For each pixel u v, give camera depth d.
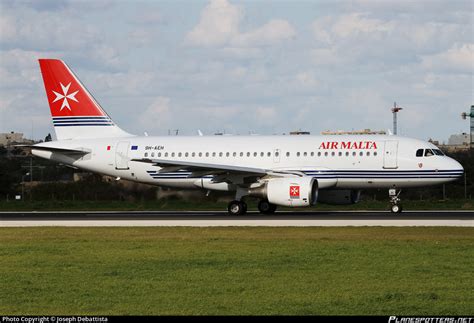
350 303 42.34
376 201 144.25
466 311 40.28
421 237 71.44
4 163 197.12
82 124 122.50
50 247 67.81
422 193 162.50
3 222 98.50
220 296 44.44
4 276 52.16
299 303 42.41
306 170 108.50
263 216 103.38
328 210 121.81
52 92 122.94
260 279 49.59
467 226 81.75
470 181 170.50
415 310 40.56
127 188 151.12
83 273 52.88
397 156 105.94
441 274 50.94
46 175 189.00
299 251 62.28
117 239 73.62
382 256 59.09
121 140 119.94
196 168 105.44
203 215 109.81
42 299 44.31
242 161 112.81
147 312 40.69
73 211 131.50
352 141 108.50
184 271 53.03
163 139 119.00
